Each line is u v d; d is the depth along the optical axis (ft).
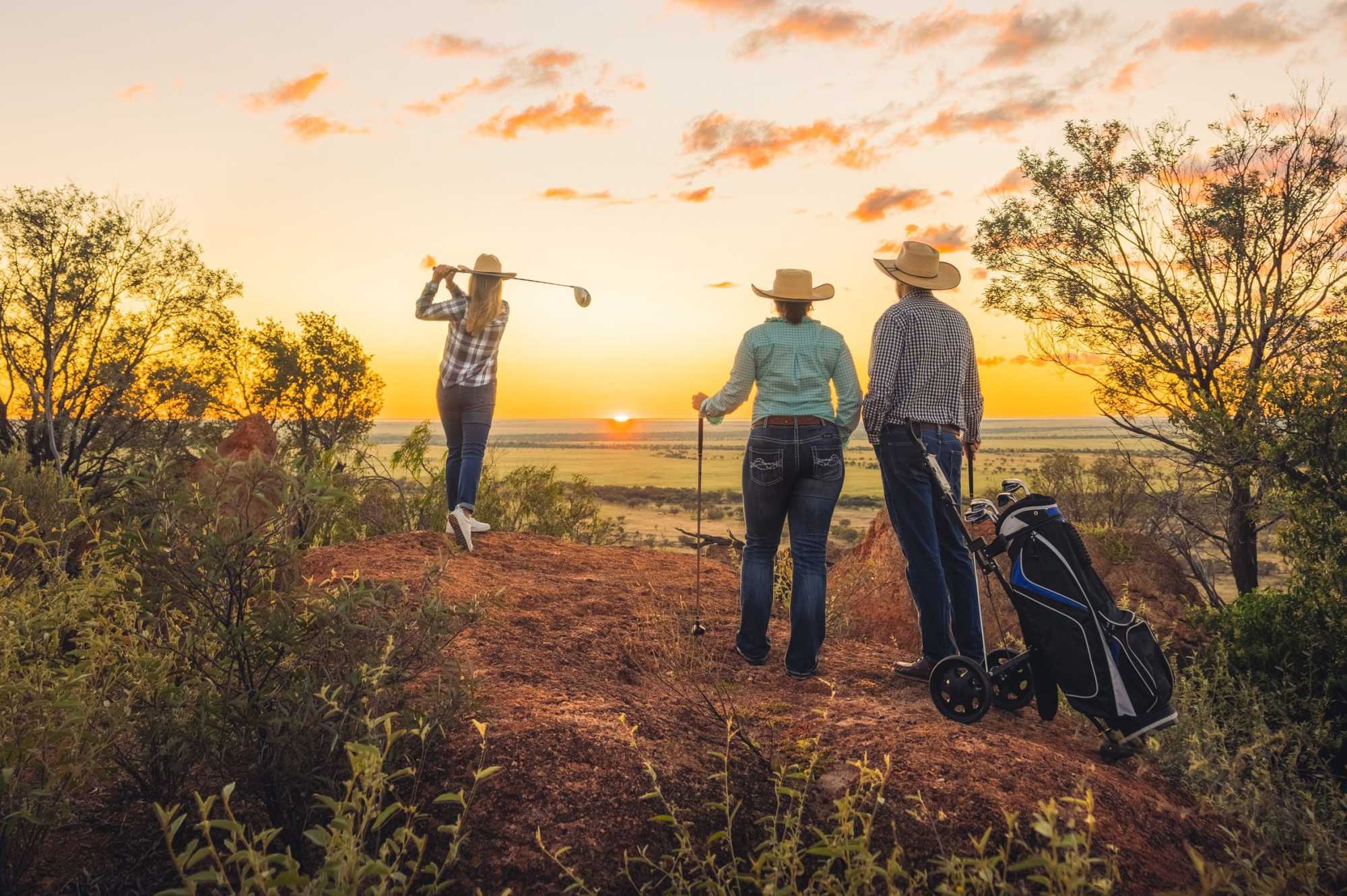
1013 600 10.49
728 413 13.19
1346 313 40.09
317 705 7.73
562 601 15.06
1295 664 16.70
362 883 6.92
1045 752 9.66
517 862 7.63
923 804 7.64
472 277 18.28
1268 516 32.81
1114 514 42.47
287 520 8.28
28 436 54.44
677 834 7.64
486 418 18.86
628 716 9.93
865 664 13.29
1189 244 42.68
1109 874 7.18
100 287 59.26
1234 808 9.25
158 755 7.68
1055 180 46.26
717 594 17.35
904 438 12.02
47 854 7.63
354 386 77.25
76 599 8.68
